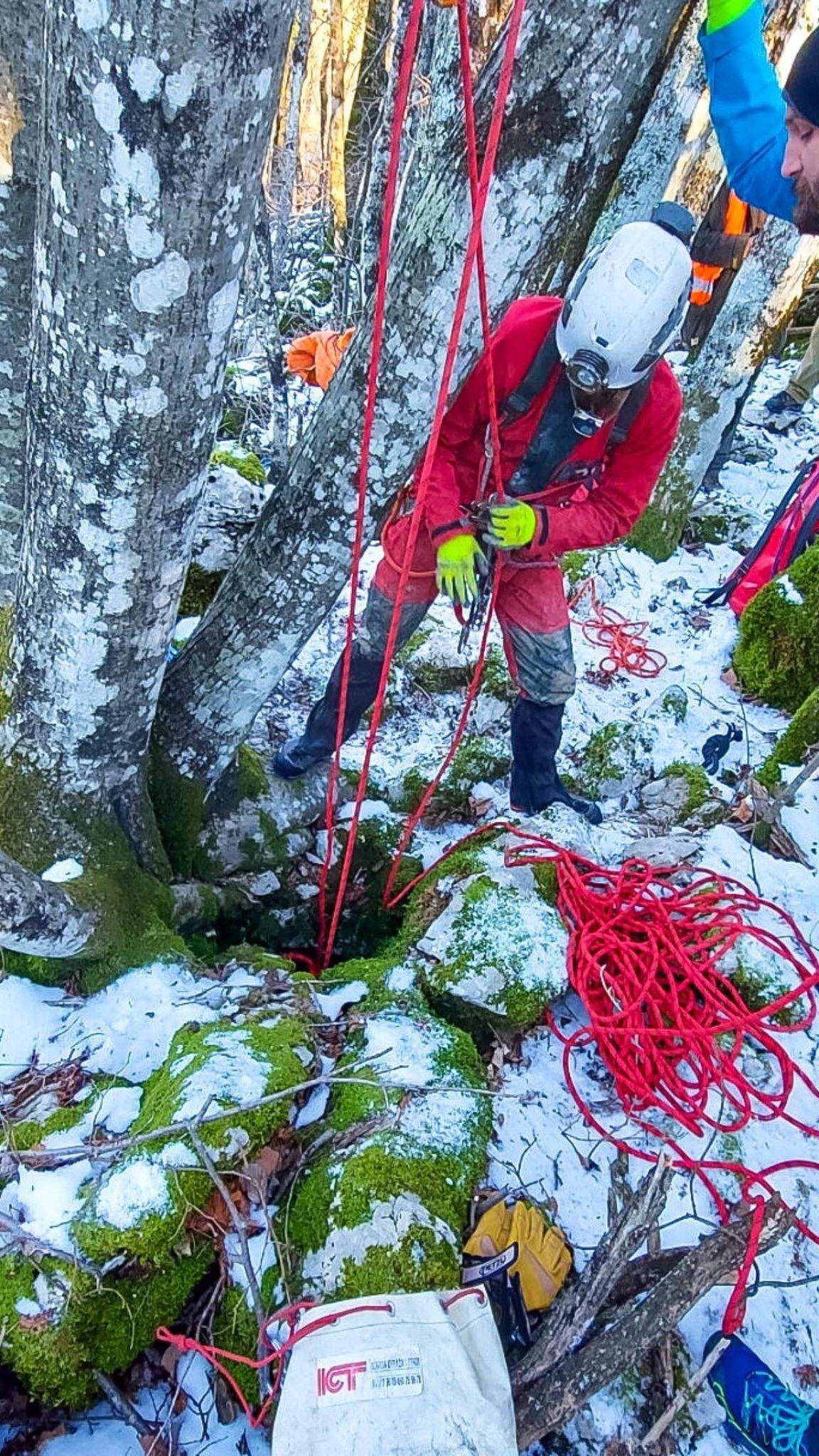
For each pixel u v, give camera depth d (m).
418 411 1.89
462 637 2.25
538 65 1.44
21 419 1.97
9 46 1.43
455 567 2.02
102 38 1.10
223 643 2.31
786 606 3.45
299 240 6.03
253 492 3.49
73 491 1.62
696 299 4.09
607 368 1.75
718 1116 2.19
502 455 2.07
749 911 2.59
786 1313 1.87
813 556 3.47
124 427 1.51
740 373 3.94
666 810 3.10
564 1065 2.17
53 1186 1.74
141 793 2.32
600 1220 1.95
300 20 3.87
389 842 2.88
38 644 1.90
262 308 3.74
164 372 1.45
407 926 2.57
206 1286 1.80
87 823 2.19
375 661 2.55
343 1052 2.09
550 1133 2.10
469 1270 1.74
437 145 1.60
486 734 3.20
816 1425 1.60
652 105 3.50
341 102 5.68
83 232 1.29
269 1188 1.83
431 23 3.90
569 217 1.65
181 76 1.12
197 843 2.63
